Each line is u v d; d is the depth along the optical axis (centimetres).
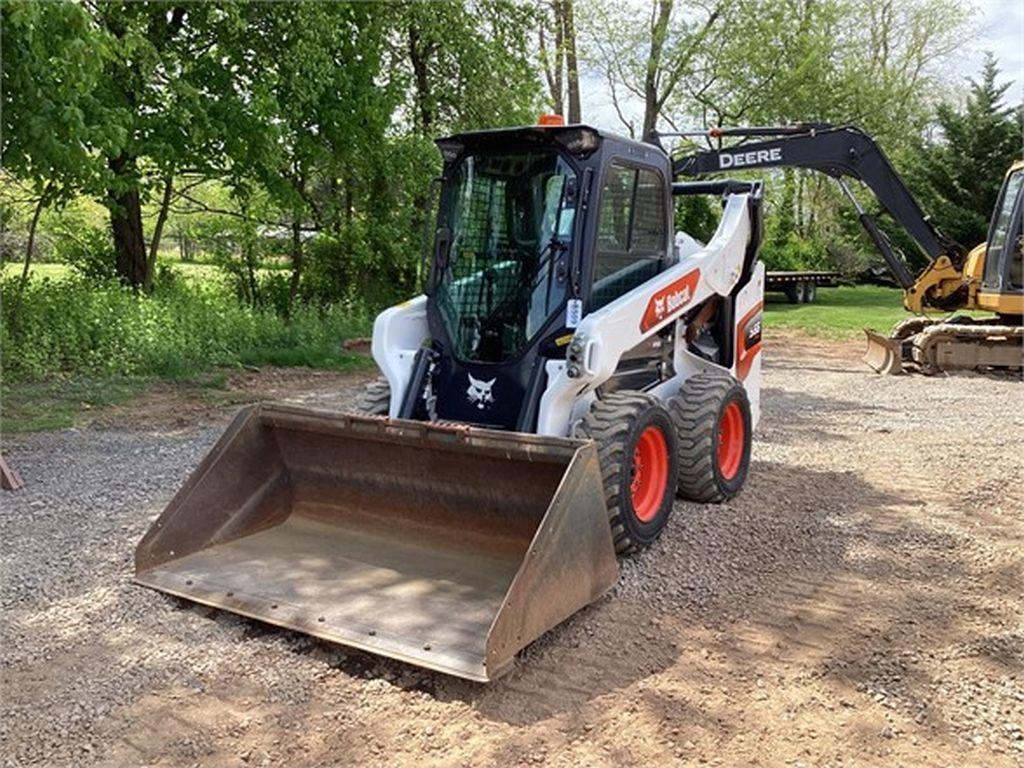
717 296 614
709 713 318
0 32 682
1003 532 509
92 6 1069
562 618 361
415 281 1642
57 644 365
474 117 1669
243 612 378
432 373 500
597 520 379
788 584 434
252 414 464
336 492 465
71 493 581
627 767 286
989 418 848
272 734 305
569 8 2397
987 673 348
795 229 3147
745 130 1120
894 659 358
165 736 303
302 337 1299
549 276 470
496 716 316
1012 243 1131
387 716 316
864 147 1176
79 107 892
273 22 1262
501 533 422
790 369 1240
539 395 459
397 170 1498
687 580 436
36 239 1451
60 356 1027
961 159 2528
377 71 1462
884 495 582
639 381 540
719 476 543
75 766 287
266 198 1463
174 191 1434
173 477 622
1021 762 290
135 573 420
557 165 477
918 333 1241
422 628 355
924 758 291
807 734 305
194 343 1120
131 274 1362
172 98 1188
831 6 2548
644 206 528
